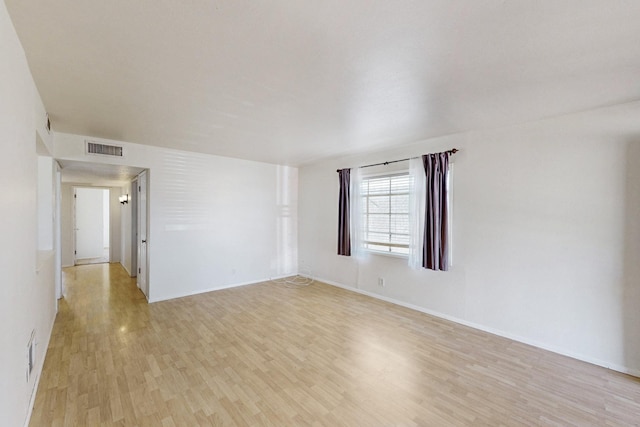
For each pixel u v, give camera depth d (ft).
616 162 8.70
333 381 7.88
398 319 12.41
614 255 8.71
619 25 4.97
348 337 10.64
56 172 13.32
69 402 6.84
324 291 16.62
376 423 6.31
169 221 14.92
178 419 6.35
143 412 6.55
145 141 13.28
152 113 9.54
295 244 20.62
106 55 6.06
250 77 7.06
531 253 10.22
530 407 6.89
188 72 6.81
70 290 16.28
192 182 15.69
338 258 17.63
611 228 8.76
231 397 7.13
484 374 8.29
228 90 7.78
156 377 7.95
